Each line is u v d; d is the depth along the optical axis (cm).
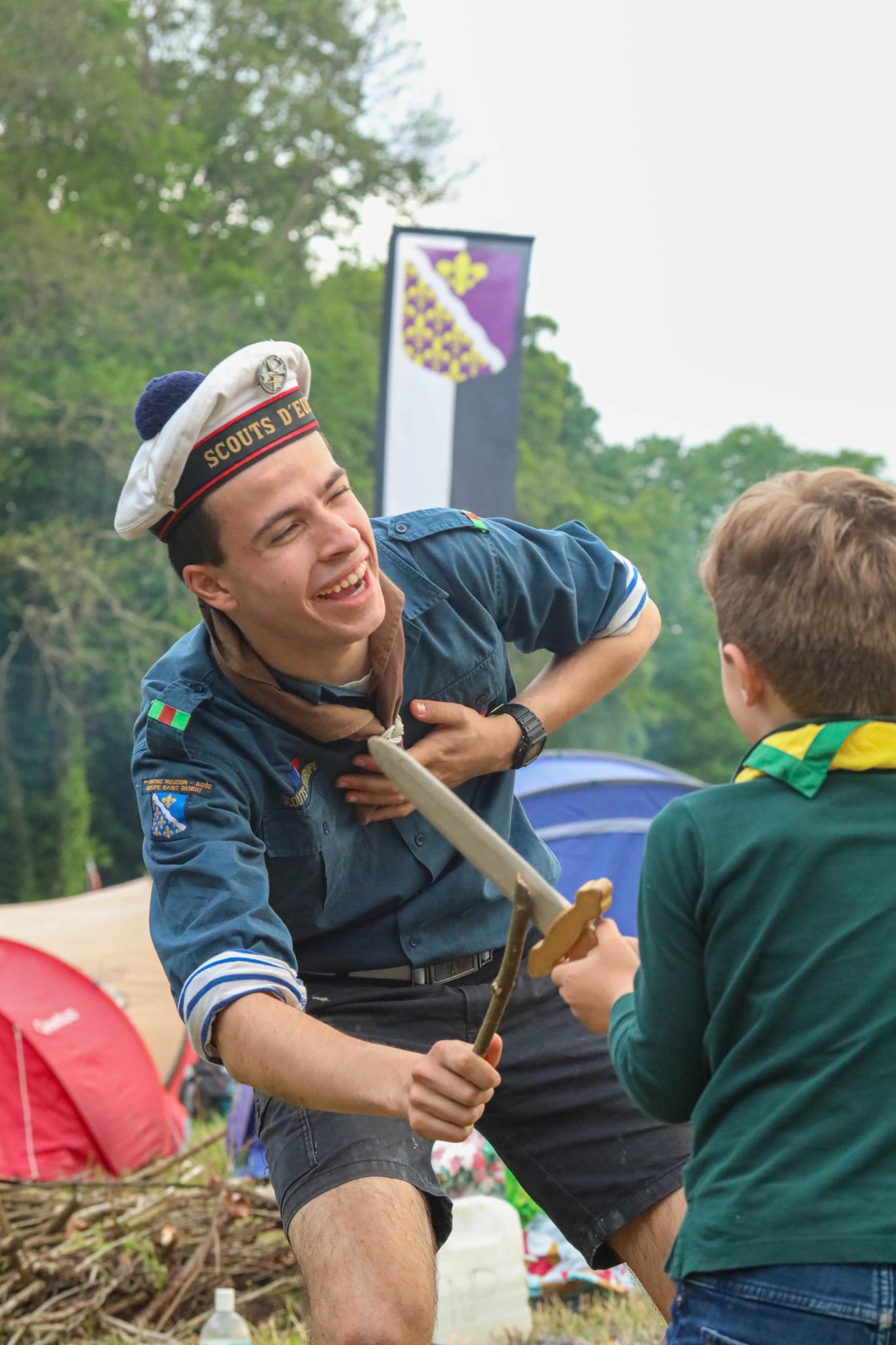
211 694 287
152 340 3353
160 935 268
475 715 311
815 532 222
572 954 201
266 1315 542
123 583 3222
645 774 994
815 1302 191
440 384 929
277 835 293
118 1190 609
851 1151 195
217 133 3878
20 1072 770
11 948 812
